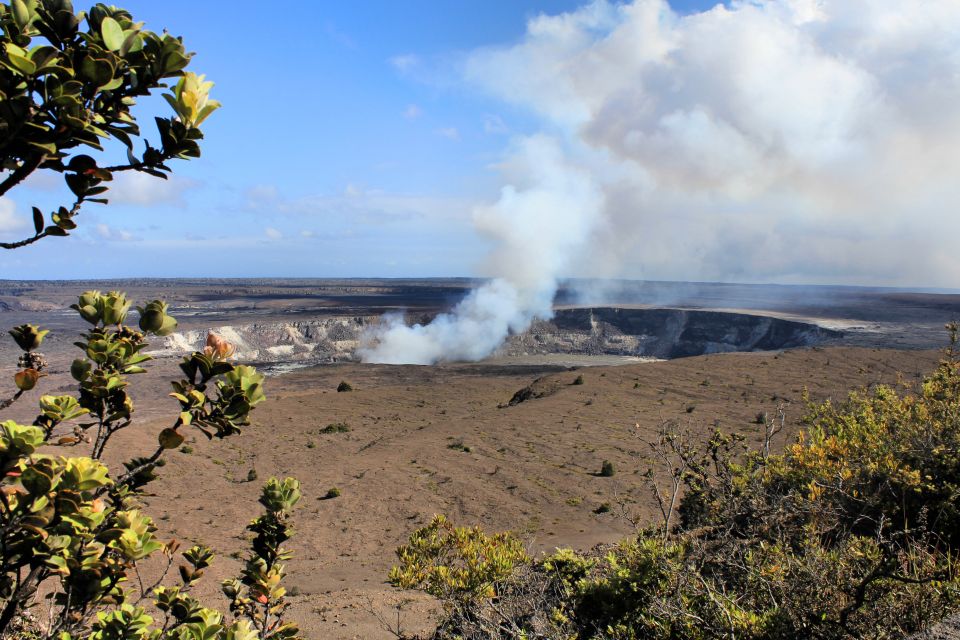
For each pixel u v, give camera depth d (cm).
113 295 215
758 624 416
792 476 702
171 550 252
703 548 536
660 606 475
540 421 6122
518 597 605
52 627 203
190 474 4784
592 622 515
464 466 4694
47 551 174
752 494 599
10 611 177
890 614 389
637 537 627
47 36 161
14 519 170
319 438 6181
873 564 426
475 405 8050
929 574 405
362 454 5375
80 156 164
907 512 614
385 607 1906
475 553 645
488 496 3962
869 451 743
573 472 4366
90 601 209
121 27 164
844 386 6681
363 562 2975
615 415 6147
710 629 428
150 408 7506
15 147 151
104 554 209
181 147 175
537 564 704
